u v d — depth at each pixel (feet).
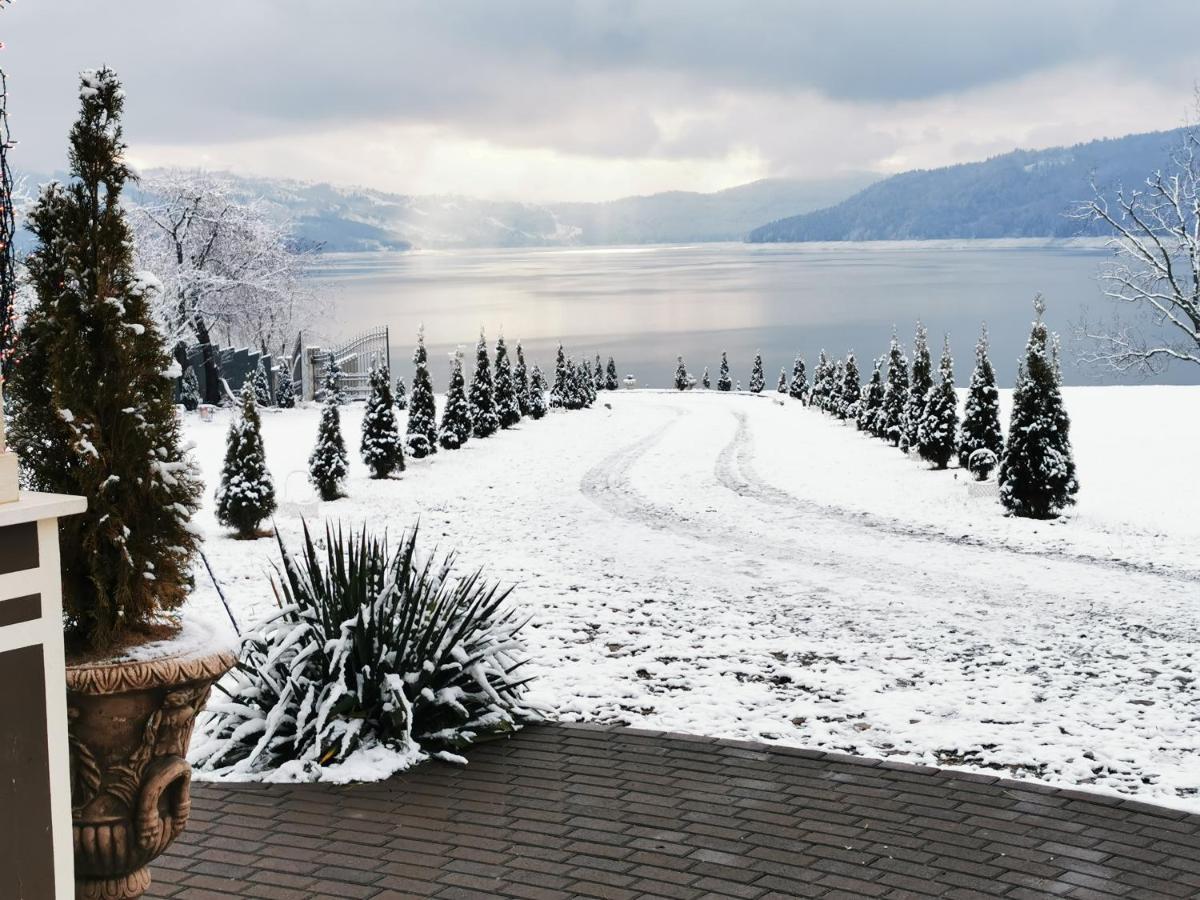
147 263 124.36
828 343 334.85
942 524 54.80
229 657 13.82
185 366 134.51
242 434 48.73
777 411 143.33
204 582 39.09
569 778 19.29
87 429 13.73
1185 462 73.26
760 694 25.23
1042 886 15.03
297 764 19.38
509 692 22.61
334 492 62.34
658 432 109.60
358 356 152.15
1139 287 82.99
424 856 15.96
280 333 149.79
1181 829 17.04
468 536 50.03
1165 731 23.07
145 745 13.07
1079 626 33.68
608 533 51.39
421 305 500.33
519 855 16.01
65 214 14.53
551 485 69.46
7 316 13.05
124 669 12.75
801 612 35.24
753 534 51.60
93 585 13.67
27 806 10.49
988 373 73.82
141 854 13.15
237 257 134.72
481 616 22.98
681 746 21.03
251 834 16.72
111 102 14.80
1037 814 17.61
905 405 92.68
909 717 23.72
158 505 14.24
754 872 15.44
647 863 15.72
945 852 16.12
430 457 84.89
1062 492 55.93
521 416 121.70
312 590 22.59
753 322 415.85
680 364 215.10
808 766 19.88
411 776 19.43
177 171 130.82
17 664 10.39
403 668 21.21
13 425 13.91
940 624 33.76
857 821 17.30
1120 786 19.62
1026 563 44.73
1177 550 47.60
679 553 46.29
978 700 25.23
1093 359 87.61
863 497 64.49
